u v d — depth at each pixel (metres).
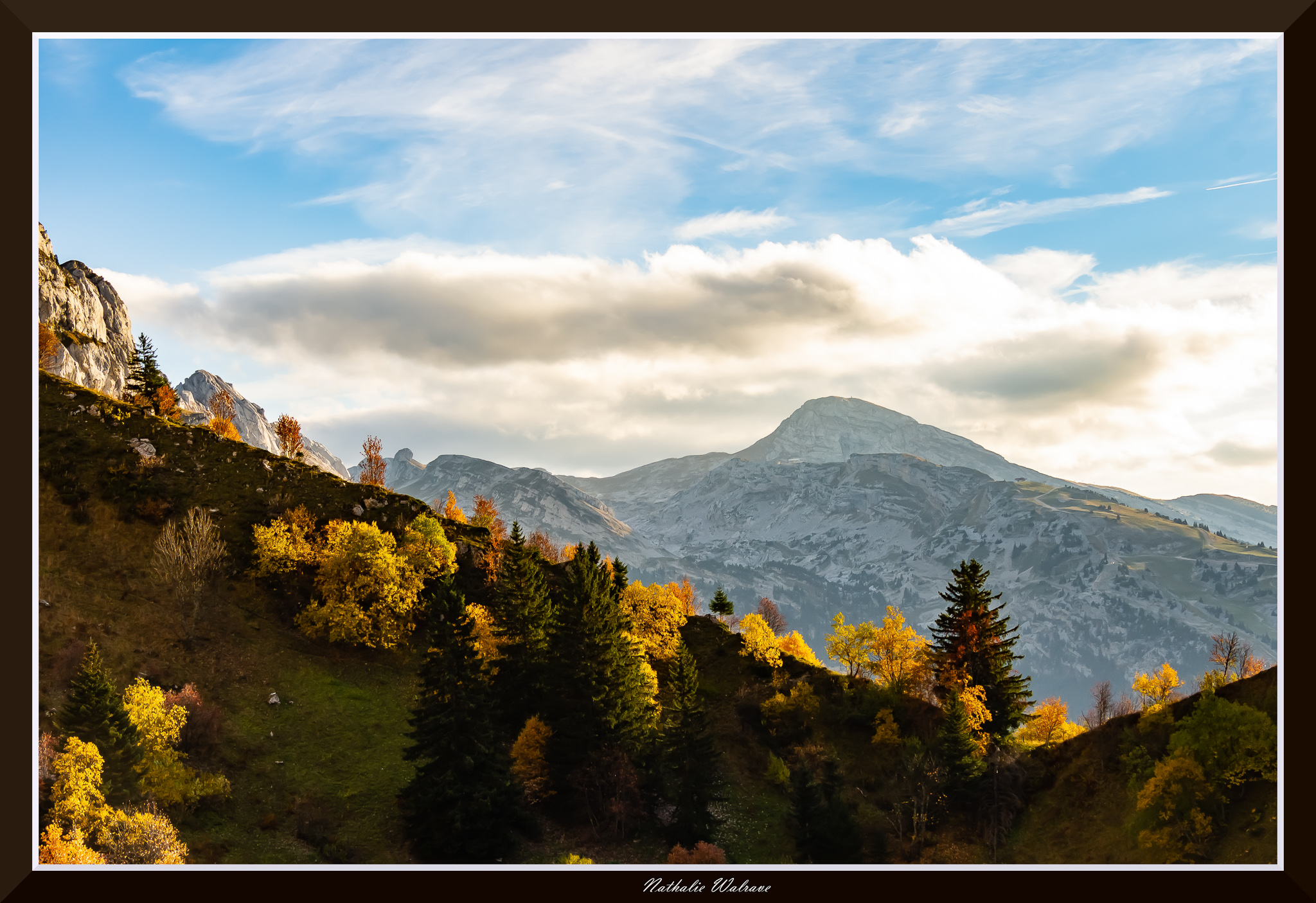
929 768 103.94
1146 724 96.12
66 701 87.50
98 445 129.75
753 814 99.69
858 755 113.19
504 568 117.06
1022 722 121.75
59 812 67.25
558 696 102.25
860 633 127.94
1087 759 99.81
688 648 134.88
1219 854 78.38
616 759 94.50
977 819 98.56
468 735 86.81
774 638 138.75
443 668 87.62
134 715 83.12
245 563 119.44
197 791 81.38
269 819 83.75
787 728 116.19
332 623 111.81
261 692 101.19
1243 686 93.44
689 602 165.25
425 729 87.19
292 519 125.31
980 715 112.50
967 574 125.88
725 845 92.69
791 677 128.50
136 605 106.81
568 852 88.06
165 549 113.44
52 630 99.00
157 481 127.25
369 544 118.44
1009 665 123.19
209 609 110.81
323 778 92.00
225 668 102.88
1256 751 82.62
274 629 111.88
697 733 93.81
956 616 124.19
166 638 103.69
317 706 101.75
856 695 124.00
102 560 112.19
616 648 104.31
